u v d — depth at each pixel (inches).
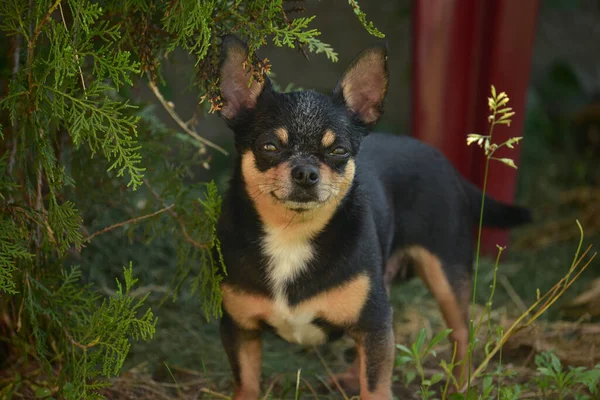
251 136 39.1
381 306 39.3
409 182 43.9
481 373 42.5
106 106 36.7
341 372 45.4
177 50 50.1
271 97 39.4
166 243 51.9
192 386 43.6
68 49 35.9
